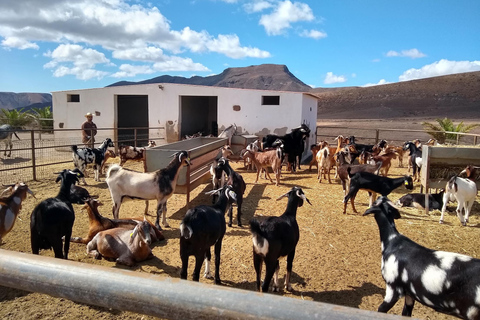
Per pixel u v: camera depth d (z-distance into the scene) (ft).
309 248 21.75
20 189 19.98
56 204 17.39
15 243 21.39
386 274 13.43
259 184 40.11
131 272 4.12
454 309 11.27
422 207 30.45
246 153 40.50
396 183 27.61
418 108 248.11
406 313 13.38
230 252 20.97
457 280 11.14
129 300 3.89
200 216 15.61
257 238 14.75
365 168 32.14
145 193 23.88
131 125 83.10
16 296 15.64
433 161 31.01
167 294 3.81
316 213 29.04
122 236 19.21
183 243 15.51
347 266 19.43
